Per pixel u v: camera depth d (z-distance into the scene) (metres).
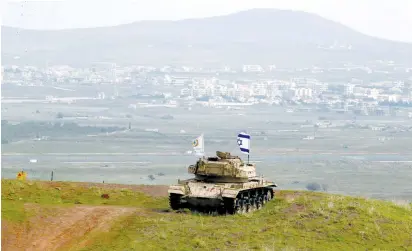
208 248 83.25
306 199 106.75
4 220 88.81
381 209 103.62
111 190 116.12
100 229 89.94
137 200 112.00
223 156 111.69
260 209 106.81
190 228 91.00
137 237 87.06
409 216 104.12
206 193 103.00
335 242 88.12
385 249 87.06
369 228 93.31
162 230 89.56
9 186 109.75
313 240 88.06
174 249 82.88
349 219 96.06
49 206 97.44
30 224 89.44
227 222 95.62
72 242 85.44
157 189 120.62
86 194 113.25
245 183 106.12
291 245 85.44
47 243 84.69
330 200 105.75
